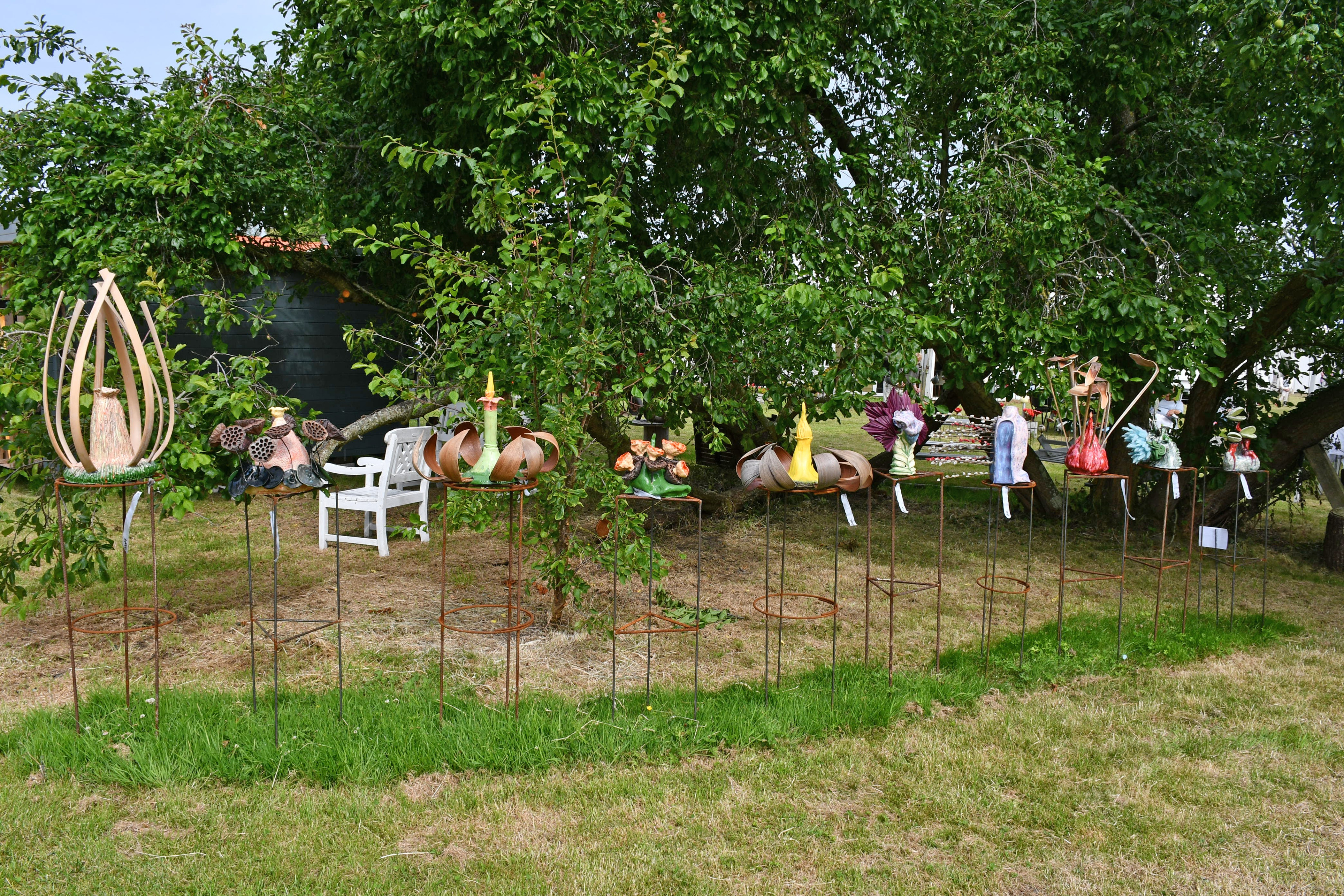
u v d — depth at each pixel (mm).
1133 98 7730
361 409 12227
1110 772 3910
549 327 4945
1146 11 7438
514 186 5047
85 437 4848
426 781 3713
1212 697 4785
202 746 3793
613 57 6441
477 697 4496
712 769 3869
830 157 7062
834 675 4629
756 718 4258
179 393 5062
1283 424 8719
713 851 3258
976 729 4336
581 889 3014
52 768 3674
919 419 4660
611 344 5012
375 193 7277
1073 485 11258
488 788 3643
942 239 7297
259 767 3715
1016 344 6785
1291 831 3471
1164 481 9094
